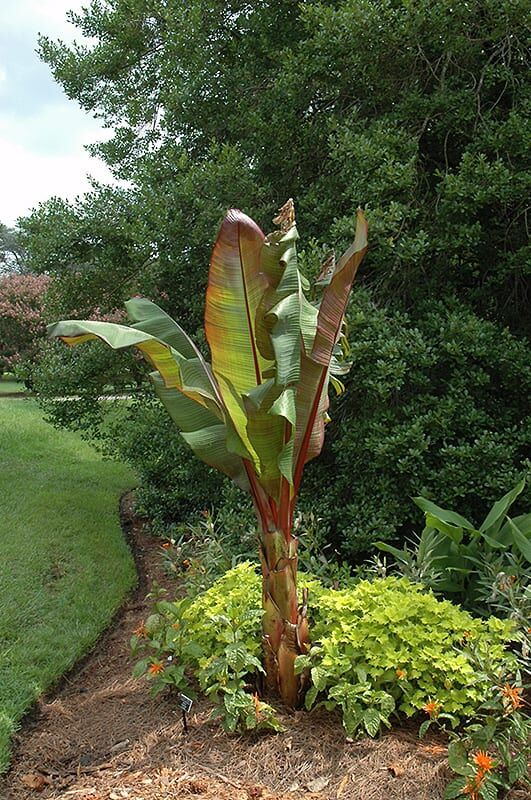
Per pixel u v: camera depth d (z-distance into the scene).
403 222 5.02
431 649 3.00
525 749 2.62
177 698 3.37
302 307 3.06
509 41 5.22
